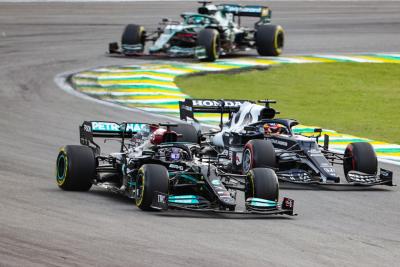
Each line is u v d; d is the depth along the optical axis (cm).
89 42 13812
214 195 4781
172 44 12181
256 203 4822
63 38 14125
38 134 7512
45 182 5653
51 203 4944
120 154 5512
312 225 4725
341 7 19800
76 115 8500
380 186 6097
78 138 7425
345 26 16525
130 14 17625
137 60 12081
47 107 8844
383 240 4441
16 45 13188
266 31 12750
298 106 9931
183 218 4694
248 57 12775
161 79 10669
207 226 4516
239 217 4825
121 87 10138
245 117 6419
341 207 5316
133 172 5103
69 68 11312
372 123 9062
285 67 12125
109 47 12500
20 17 16725
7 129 7662
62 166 5400
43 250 3800
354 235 4525
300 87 11044
